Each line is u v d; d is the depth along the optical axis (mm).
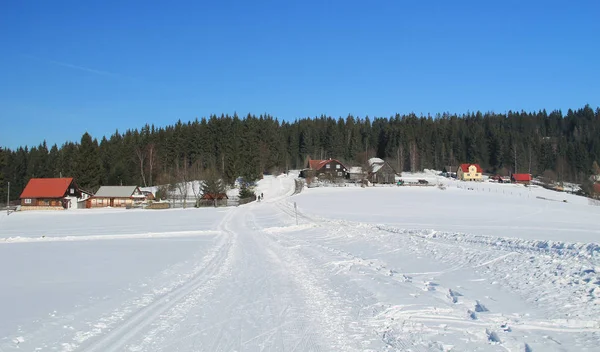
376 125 173250
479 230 29703
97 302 10562
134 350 7137
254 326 8438
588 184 98062
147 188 99625
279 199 77812
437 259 16188
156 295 11352
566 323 8102
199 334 7980
